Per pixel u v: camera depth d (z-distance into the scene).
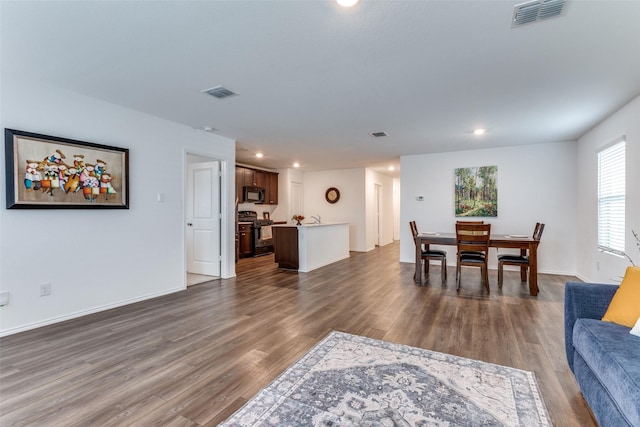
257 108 3.56
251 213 7.58
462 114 3.74
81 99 3.15
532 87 2.94
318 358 2.26
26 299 2.79
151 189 3.83
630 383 1.22
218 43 2.19
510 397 1.79
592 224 4.37
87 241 3.22
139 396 1.81
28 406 1.71
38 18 1.89
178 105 3.47
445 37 2.12
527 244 3.98
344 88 2.98
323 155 6.48
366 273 5.34
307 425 1.57
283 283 4.60
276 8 1.81
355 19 1.92
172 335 2.68
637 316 1.69
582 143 4.79
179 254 4.18
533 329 2.78
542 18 1.90
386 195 10.26
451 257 6.07
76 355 2.31
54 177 2.93
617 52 2.29
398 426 1.56
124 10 1.82
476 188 5.84
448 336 2.64
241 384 1.93
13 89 2.71
